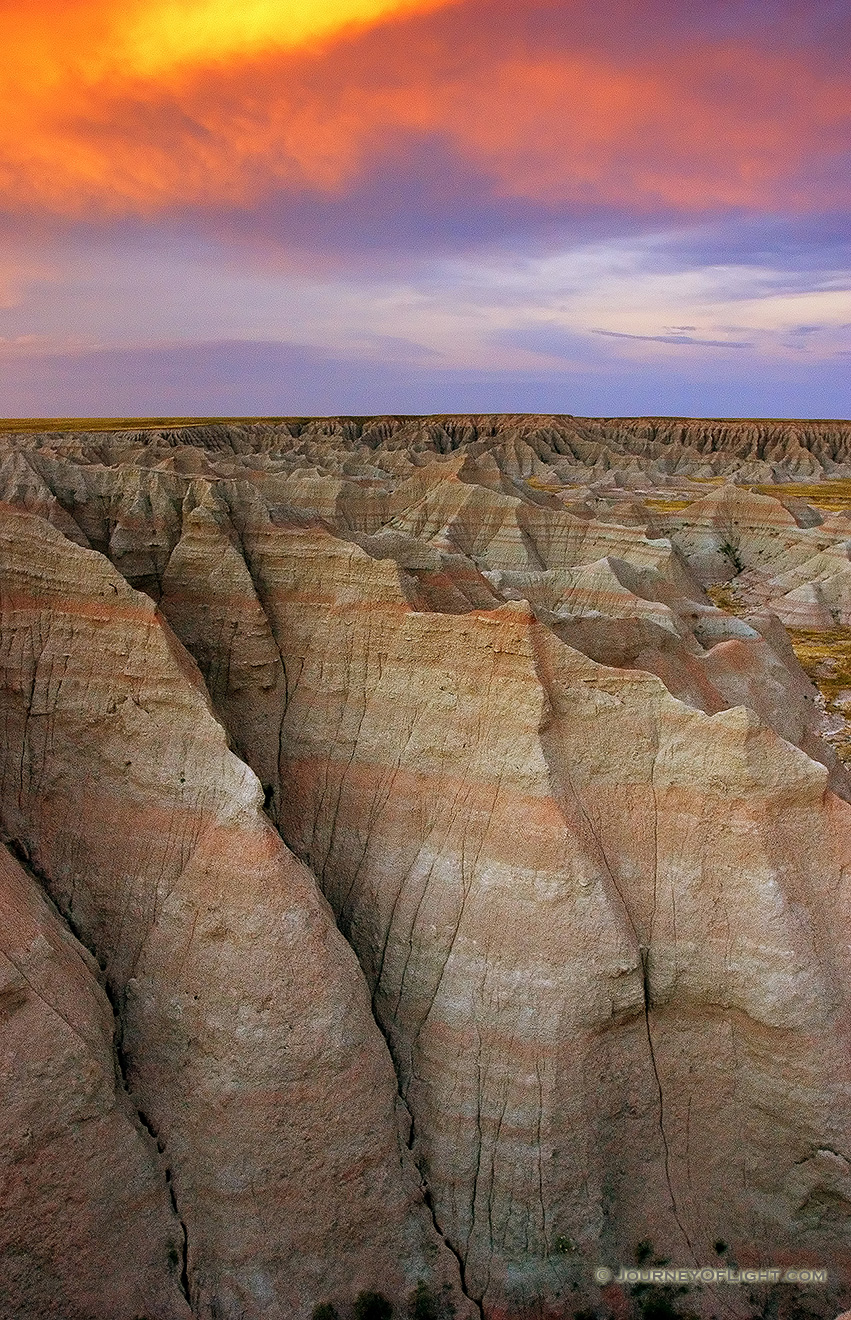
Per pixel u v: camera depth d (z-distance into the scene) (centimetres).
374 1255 1973
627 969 2145
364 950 2383
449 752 2438
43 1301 1788
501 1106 2103
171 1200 1973
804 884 2242
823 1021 2084
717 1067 2184
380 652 2611
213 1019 2059
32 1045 1883
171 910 2189
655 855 2308
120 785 2348
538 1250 2022
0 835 2297
